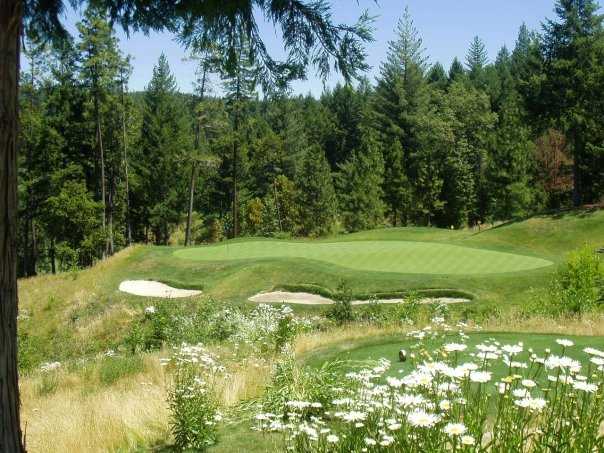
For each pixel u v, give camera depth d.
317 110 80.12
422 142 52.31
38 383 11.34
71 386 10.97
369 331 11.99
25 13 4.67
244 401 6.85
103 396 8.93
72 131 38.88
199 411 5.79
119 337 18.59
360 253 23.06
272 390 6.47
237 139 39.34
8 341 3.24
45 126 36.88
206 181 56.47
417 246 23.50
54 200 35.72
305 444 3.39
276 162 63.62
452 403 2.75
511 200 39.75
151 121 50.56
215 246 26.69
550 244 28.11
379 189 48.44
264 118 72.56
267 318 14.02
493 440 2.59
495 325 11.72
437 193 50.03
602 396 2.72
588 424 2.60
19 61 3.34
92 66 30.64
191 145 51.06
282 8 4.32
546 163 41.84
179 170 50.34
